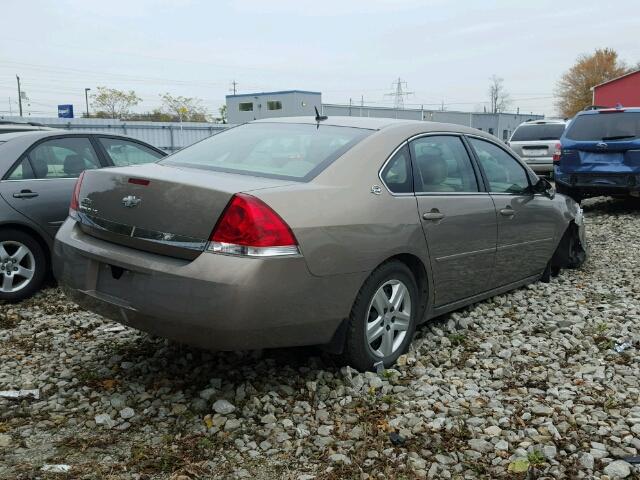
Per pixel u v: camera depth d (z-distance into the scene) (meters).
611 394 3.82
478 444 3.20
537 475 2.96
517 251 5.46
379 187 4.01
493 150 5.37
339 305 3.68
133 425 3.41
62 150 6.38
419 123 4.68
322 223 3.55
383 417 3.49
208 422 3.42
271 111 62.03
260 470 3.01
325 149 4.09
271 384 3.88
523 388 3.90
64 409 3.57
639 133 10.71
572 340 4.74
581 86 98.25
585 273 6.93
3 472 2.93
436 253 4.37
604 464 3.05
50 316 5.34
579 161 11.25
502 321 5.16
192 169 4.05
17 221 5.75
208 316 3.27
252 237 3.28
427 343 4.61
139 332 4.83
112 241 3.73
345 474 2.96
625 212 12.09
